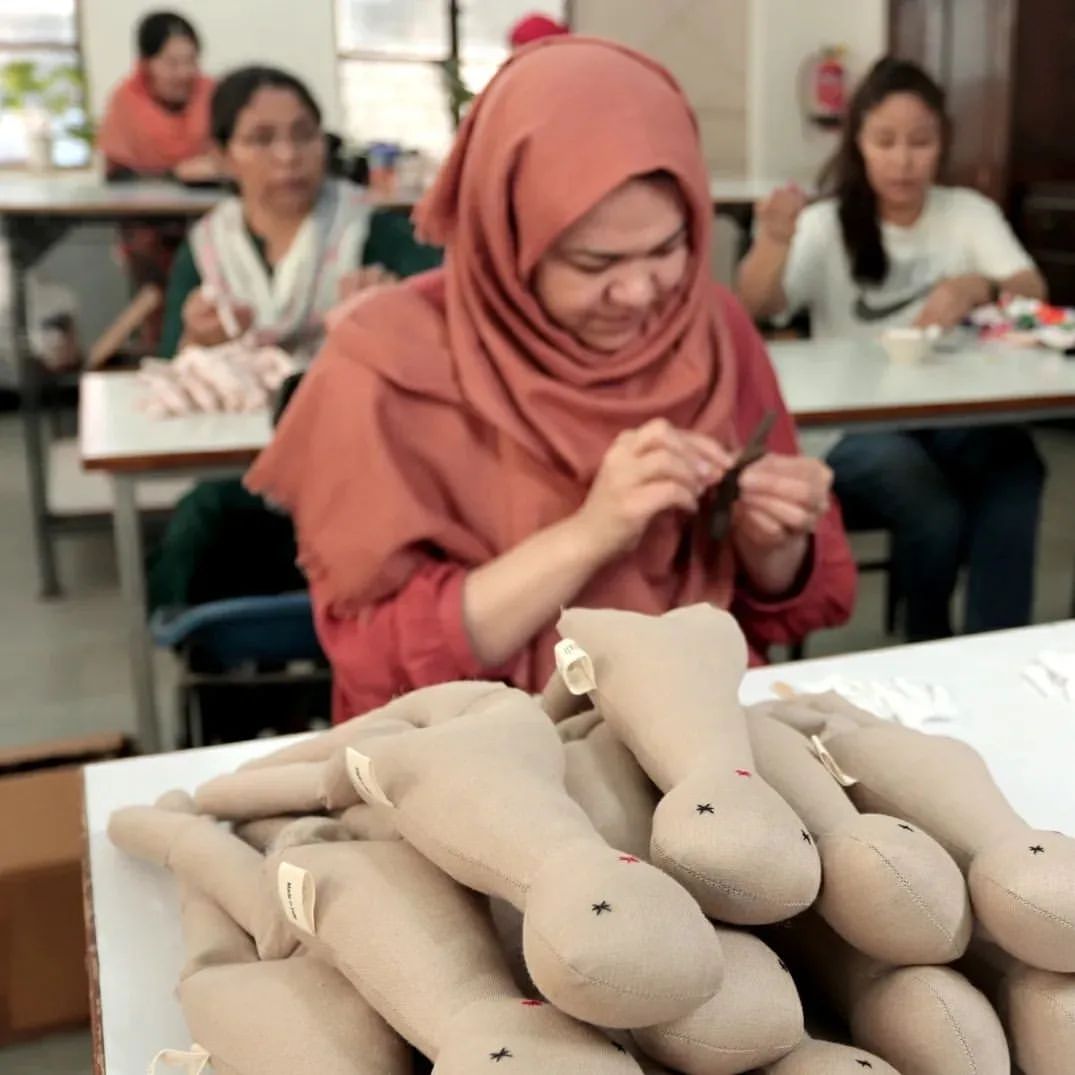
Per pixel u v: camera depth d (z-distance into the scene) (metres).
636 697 0.52
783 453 1.21
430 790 0.46
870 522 2.14
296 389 1.21
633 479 0.96
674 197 0.97
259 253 2.37
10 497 3.76
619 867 0.40
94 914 0.66
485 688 0.57
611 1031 0.41
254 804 0.66
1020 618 2.18
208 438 1.67
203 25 4.73
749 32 4.91
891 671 0.94
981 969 0.48
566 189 0.93
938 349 2.22
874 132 2.31
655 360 1.08
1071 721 0.85
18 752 1.36
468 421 1.05
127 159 4.07
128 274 3.77
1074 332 2.21
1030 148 4.05
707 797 0.44
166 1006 0.58
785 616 1.16
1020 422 2.07
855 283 2.41
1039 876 0.44
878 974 0.46
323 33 4.86
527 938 0.39
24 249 3.03
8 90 4.54
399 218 2.50
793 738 0.56
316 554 1.04
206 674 1.37
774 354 2.18
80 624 2.72
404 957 0.44
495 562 1.01
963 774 0.53
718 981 0.39
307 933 0.48
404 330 1.05
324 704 1.42
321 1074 0.44
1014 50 3.93
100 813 0.77
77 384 4.20
